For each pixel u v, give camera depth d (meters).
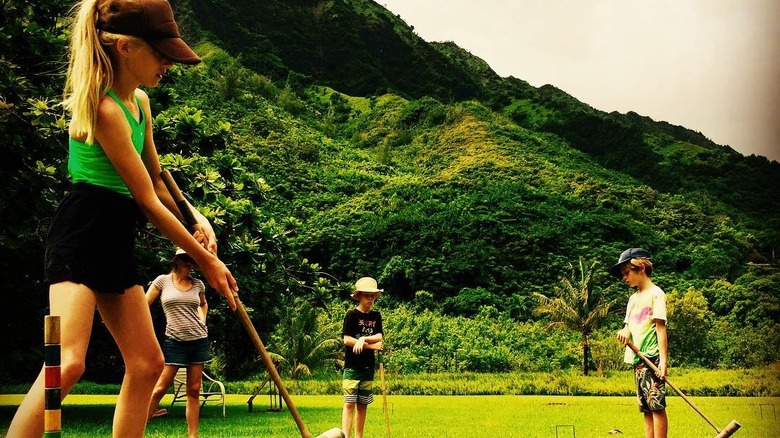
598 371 44.22
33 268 13.17
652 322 6.55
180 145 13.57
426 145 121.31
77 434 8.55
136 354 3.18
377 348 7.35
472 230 76.38
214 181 12.33
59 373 2.00
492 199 84.94
